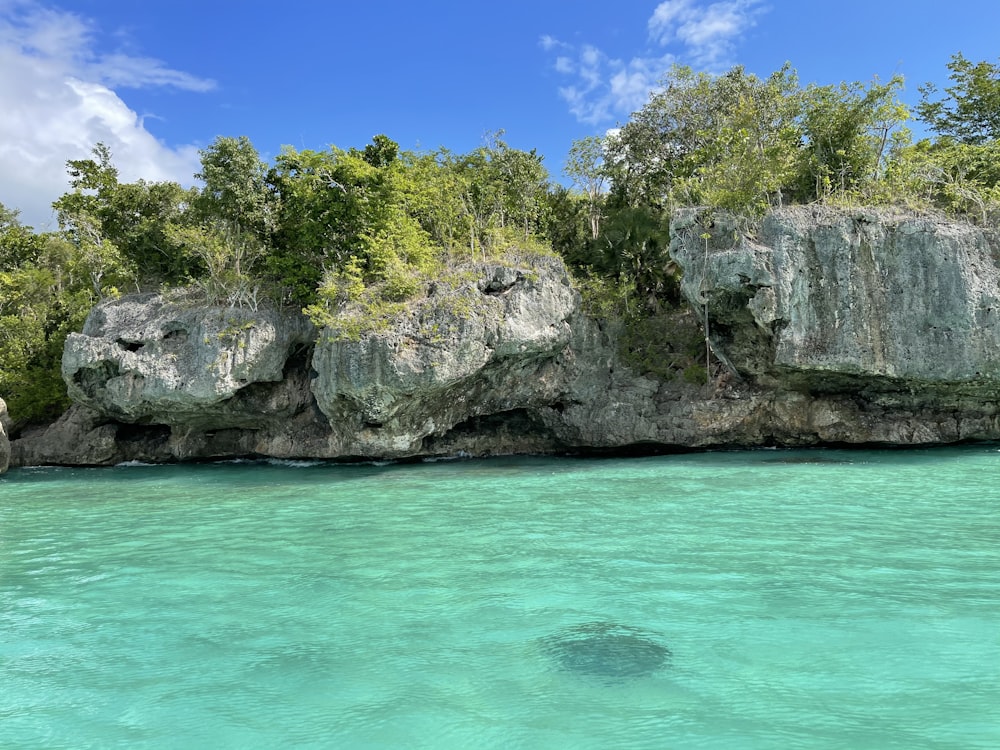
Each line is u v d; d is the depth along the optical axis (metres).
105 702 5.61
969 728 4.75
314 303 24.81
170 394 23.39
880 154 24.97
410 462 23.92
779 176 22.42
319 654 6.45
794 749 4.53
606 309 25.77
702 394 24.02
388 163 27.56
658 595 7.83
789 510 12.48
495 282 22.62
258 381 24.45
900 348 20.38
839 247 20.62
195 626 7.33
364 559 9.96
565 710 5.20
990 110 30.45
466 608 7.62
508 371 23.23
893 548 9.66
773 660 5.96
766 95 27.03
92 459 26.83
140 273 30.83
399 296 22.02
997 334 19.86
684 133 31.80
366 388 20.62
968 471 16.78
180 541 11.67
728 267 20.91
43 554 10.95
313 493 16.83
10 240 39.41
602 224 31.77
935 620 6.79
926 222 20.50
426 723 5.08
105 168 36.28
